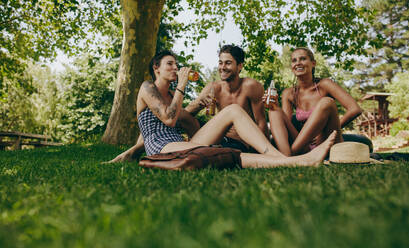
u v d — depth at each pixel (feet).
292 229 2.48
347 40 36.01
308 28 36.11
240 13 37.76
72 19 37.52
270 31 37.45
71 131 76.02
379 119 90.53
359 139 14.48
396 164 8.19
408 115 77.56
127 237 2.49
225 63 11.74
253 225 2.73
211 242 2.35
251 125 9.11
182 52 37.24
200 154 7.50
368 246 2.11
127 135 27.32
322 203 3.37
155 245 2.30
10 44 37.58
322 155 8.27
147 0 27.12
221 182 5.38
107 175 7.15
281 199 3.69
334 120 10.22
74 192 4.79
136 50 27.53
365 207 3.10
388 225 2.47
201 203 3.62
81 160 14.44
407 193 3.60
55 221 3.13
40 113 78.33
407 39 135.95
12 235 2.78
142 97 9.91
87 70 70.44
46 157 17.06
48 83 82.07
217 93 12.41
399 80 84.48
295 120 13.19
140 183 5.55
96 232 2.74
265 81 64.64
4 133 38.58
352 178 5.41
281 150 10.36
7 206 4.23
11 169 9.66
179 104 9.69
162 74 10.36
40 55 38.78
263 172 6.77
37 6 36.58
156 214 3.22
